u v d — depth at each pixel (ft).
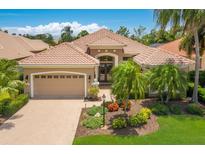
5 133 63.10
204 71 115.65
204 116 76.79
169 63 90.68
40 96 100.94
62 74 100.07
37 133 63.10
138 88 65.41
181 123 70.23
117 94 67.36
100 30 143.74
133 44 134.72
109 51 121.39
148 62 98.48
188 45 101.86
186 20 80.79
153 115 76.43
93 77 99.96
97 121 67.92
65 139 59.31
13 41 164.55
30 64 96.63
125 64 67.15
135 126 66.23
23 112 80.53
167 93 86.02
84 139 58.65
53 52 101.76
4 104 78.28
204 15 77.92
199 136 60.90
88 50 127.13
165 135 61.31
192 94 95.30
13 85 69.10
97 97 98.58
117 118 70.54
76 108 84.74
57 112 80.33
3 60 74.38
